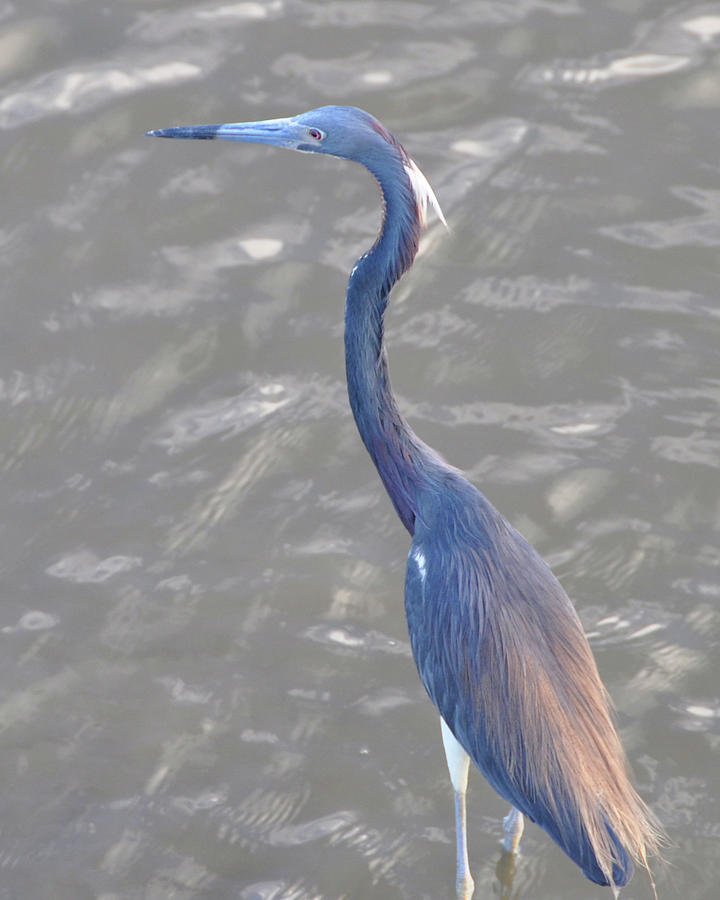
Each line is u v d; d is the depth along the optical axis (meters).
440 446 12.83
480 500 9.68
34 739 11.02
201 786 10.77
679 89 16.02
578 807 8.91
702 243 14.47
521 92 16.03
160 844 10.43
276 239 14.62
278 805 10.66
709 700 11.13
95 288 14.20
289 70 16.17
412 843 10.46
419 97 15.91
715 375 13.36
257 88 15.92
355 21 16.83
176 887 10.16
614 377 13.39
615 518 12.34
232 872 10.26
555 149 15.43
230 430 13.09
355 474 12.85
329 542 12.33
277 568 12.15
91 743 11.01
